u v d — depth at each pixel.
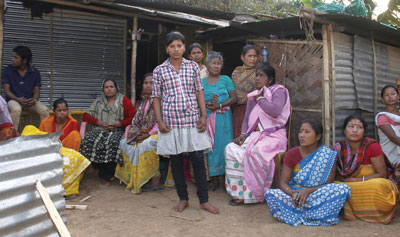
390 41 5.67
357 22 4.56
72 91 5.93
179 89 3.65
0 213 2.02
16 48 5.20
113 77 6.21
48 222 2.27
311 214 3.46
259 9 10.95
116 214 3.75
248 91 4.93
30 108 5.37
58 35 5.79
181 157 3.82
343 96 4.76
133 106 5.25
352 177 3.70
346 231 3.24
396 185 3.78
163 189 4.69
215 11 6.06
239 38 6.11
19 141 2.16
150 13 5.60
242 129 4.49
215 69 4.69
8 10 5.46
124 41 6.26
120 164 4.75
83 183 4.96
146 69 7.66
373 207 3.45
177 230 3.29
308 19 4.39
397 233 3.17
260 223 3.52
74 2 5.20
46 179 2.31
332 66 4.59
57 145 2.40
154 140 4.57
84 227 3.37
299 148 3.69
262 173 4.04
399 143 4.13
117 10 5.57
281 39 5.21
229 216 3.71
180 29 6.43
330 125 4.62
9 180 2.08
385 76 5.55
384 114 4.25
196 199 4.30
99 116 5.12
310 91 4.82
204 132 3.74
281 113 4.31
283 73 5.14
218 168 4.63
